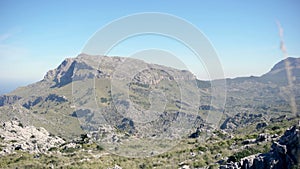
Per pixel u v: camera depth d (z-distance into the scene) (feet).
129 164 175.22
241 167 124.77
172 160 172.96
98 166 180.24
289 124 224.74
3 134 323.98
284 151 109.81
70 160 207.21
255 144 181.27
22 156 237.86
